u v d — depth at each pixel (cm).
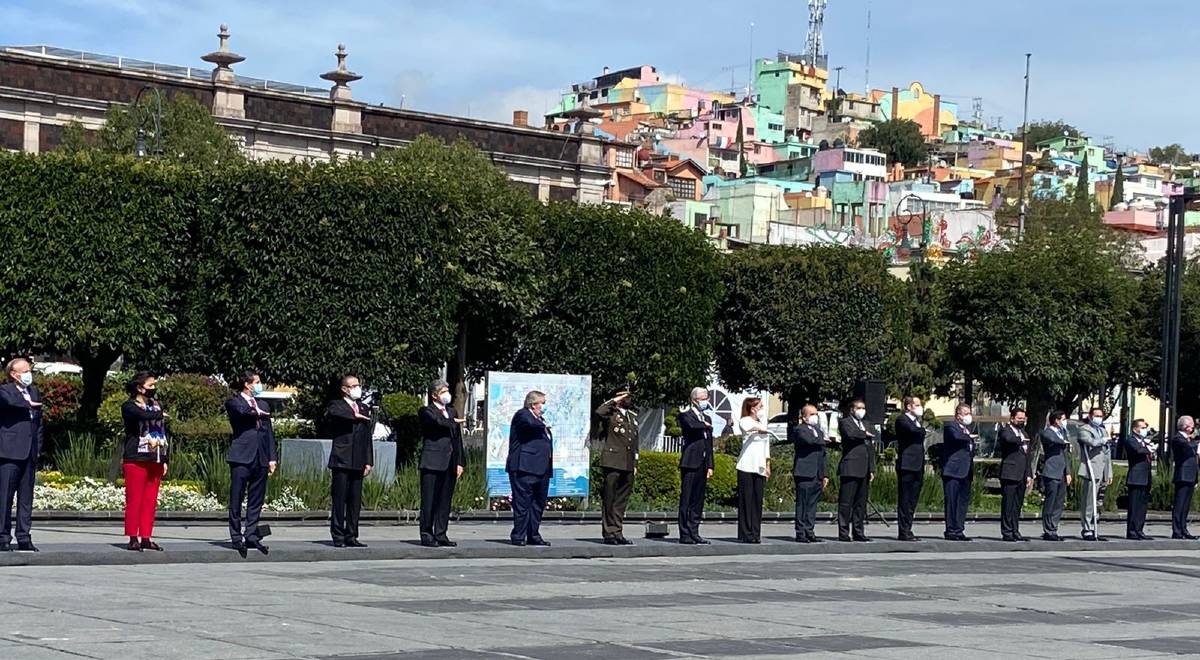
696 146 13350
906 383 4350
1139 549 2770
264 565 1844
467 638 1270
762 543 2358
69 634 1191
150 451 1836
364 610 1416
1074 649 1374
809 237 8569
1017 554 2530
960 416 2630
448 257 3334
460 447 2123
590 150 7325
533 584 1717
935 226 8556
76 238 3186
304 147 6475
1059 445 2766
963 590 1869
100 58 6406
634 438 2259
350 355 3222
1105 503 3544
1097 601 1816
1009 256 4450
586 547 2144
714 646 1291
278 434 3841
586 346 3562
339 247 3216
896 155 16162
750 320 4069
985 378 4462
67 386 4281
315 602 1459
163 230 3269
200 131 5256
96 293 3203
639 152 11044
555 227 3575
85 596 1427
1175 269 3581
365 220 3225
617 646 1266
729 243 7644
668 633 1360
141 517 1839
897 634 1427
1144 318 5156
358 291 3225
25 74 5800
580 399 2770
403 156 5772
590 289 3556
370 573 1767
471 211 3447
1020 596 1830
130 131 5153
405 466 2948
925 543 2514
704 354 3716
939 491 3312
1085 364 4391
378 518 2614
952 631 1470
